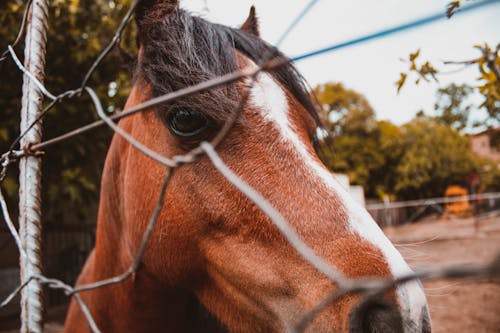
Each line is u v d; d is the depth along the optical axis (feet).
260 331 3.94
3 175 3.43
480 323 12.06
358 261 3.28
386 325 3.05
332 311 3.27
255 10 5.92
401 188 54.85
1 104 11.53
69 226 18.94
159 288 4.92
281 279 3.64
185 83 3.79
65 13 12.30
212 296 4.54
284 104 4.22
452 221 41.47
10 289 15.48
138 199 4.58
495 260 1.06
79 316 6.65
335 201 3.64
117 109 13.79
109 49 2.39
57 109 12.24
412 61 4.36
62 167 13.14
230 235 4.01
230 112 3.83
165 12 4.27
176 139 4.09
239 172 3.87
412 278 1.15
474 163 61.52
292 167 3.82
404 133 55.98
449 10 2.04
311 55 2.15
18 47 9.07
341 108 51.88
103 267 5.57
